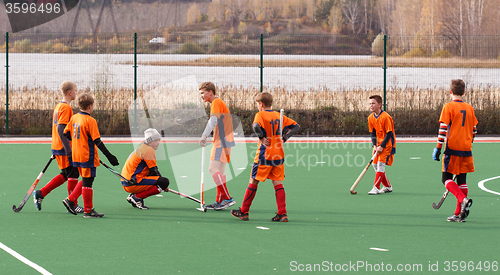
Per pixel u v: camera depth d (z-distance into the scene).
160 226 14.40
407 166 26.00
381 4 147.50
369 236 13.47
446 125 14.78
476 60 47.97
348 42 63.53
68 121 15.40
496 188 20.36
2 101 40.00
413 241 13.01
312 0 149.00
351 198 18.50
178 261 11.31
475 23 118.31
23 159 27.33
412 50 48.03
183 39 53.25
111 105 39.28
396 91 41.31
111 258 11.50
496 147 32.94
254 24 143.00
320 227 14.39
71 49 54.53
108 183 20.97
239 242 12.84
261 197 18.62
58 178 16.12
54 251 12.01
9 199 17.95
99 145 15.02
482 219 15.39
